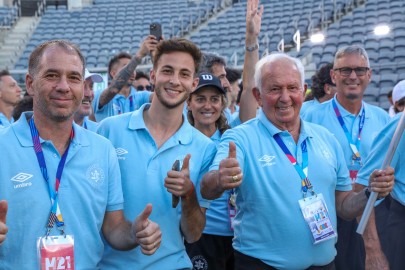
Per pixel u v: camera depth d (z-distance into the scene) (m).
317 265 2.22
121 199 2.04
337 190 2.43
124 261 2.11
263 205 2.19
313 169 2.24
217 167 2.12
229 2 18.00
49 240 1.78
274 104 2.23
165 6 18.81
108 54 14.79
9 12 18.47
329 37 12.78
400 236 2.44
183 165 1.98
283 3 16.52
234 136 2.26
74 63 1.81
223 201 3.14
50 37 16.94
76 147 1.91
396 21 13.21
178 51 2.15
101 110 4.68
